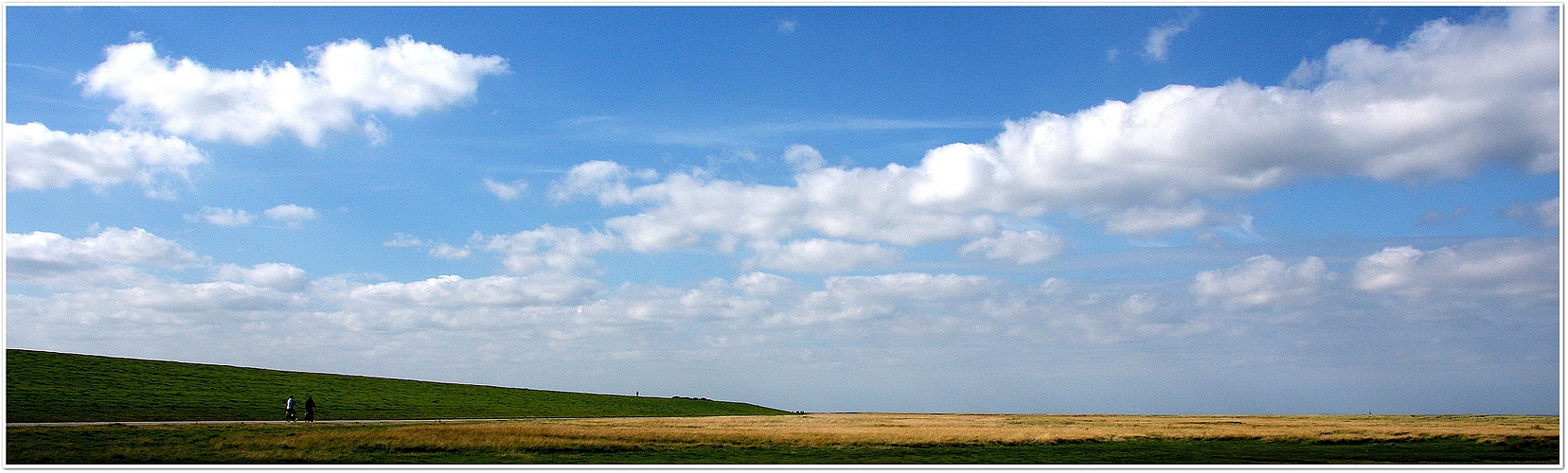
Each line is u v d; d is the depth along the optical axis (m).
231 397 116.25
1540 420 101.56
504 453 57.16
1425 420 104.00
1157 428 84.81
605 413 148.38
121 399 101.00
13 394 94.88
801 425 92.75
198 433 63.62
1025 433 74.69
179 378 130.25
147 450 54.47
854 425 93.75
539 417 124.06
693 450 61.06
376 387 150.12
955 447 65.56
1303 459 57.16
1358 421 101.62
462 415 119.44
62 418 78.88
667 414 161.50
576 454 57.91
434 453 56.56
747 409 194.38
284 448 56.59
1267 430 78.38
